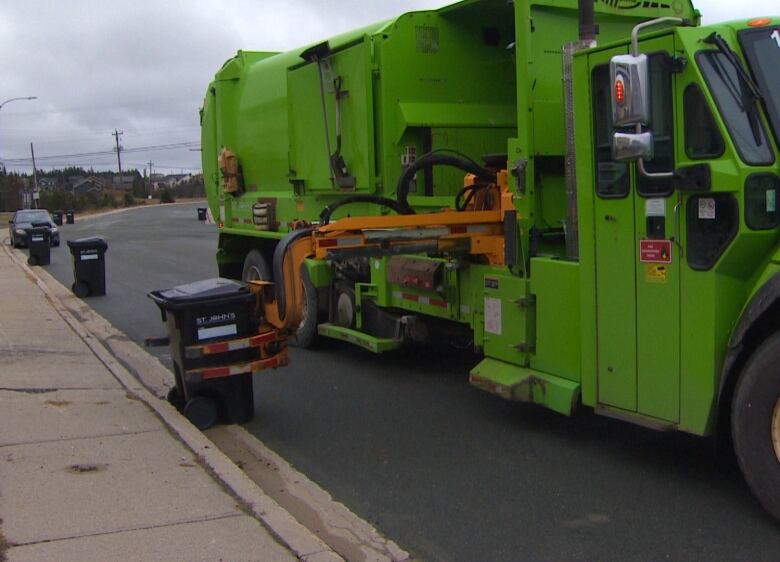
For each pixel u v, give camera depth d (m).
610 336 5.44
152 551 4.16
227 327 6.83
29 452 5.72
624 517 4.94
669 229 4.96
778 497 4.47
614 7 7.33
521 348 6.37
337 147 9.28
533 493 5.38
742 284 4.76
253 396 7.55
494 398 7.76
